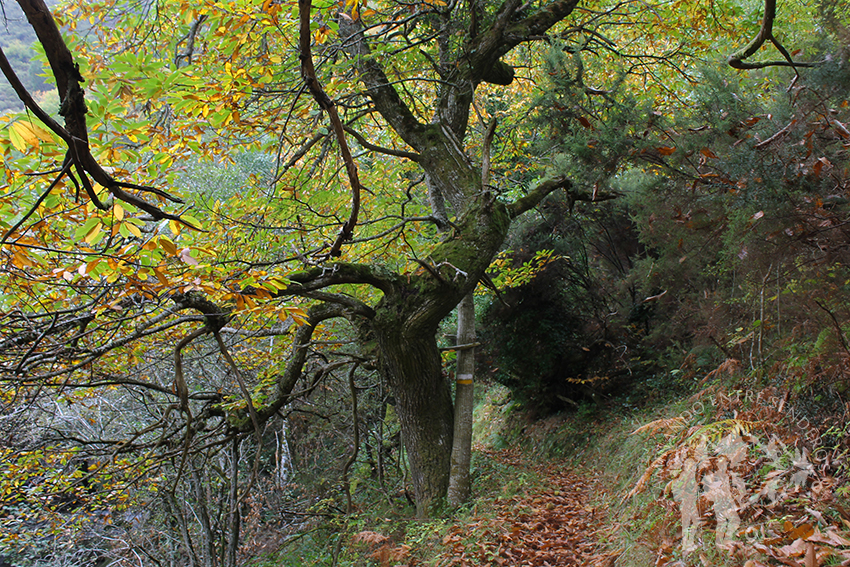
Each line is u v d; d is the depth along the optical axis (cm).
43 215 379
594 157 523
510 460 1087
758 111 407
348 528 754
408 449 706
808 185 364
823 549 244
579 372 1130
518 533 550
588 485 747
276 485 1022
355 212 390
